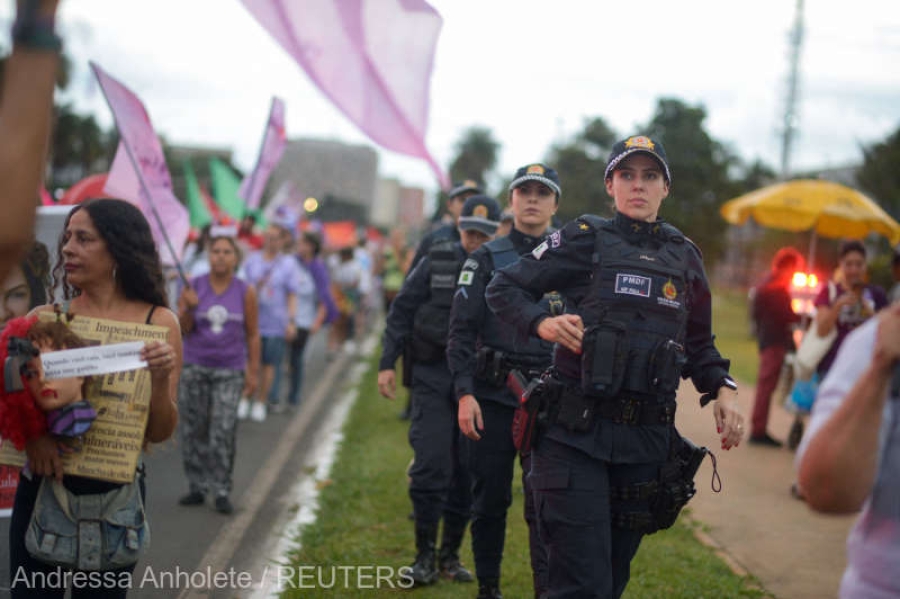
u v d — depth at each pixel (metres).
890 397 2.12
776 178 39.84
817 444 2.09
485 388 4.70
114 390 3.15
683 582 5.38
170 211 6.59
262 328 10.20
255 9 2.92
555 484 3.47
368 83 3.02
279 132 8.53
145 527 3.29
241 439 9.14
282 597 4.89
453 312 4.71
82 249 3.22
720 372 3.62
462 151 92.06
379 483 7.48
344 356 17.41
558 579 3.46
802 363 8.45
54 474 3.12
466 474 5.41
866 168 27.34
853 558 2.21
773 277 9.80
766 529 6.62
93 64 5.67
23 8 1.89
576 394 3.48
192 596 4.81
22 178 1.89
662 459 3.52
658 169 3.57
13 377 2.97
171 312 3.36
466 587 5.23
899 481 2.11
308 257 11.18
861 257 8.10
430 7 3.02
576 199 31.59
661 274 3.50
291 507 6.76
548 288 3.68
